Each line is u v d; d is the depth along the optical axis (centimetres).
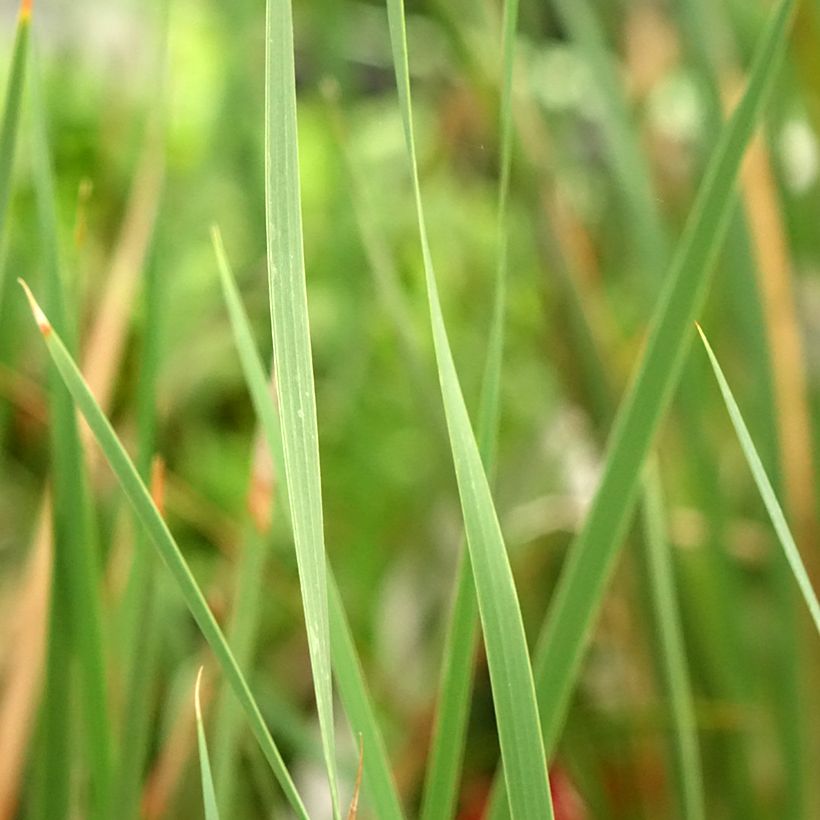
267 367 107
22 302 125
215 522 136
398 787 116
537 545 134
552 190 121
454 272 197
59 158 170
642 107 132
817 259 120
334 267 164
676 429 119
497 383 71
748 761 110
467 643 72
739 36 122
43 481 125
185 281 174
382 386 175
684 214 123
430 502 158
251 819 110
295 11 172
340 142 121
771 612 113
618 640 117
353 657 71
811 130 118
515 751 65
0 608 110
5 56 178
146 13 184
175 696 107
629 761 112
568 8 115
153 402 85
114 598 93
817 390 117
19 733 89
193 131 185
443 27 127
